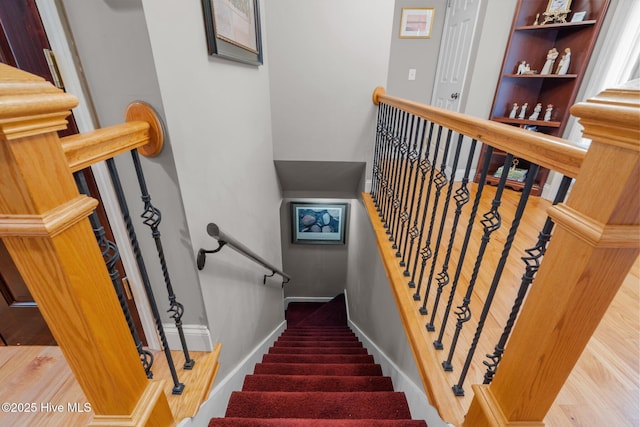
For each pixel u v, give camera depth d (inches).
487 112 123.4
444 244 80.4
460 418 38.2
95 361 25.0
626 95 17.2
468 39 117.9
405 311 55.9
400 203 72.8
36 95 17.3
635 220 18.7
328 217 167.5
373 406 54.5
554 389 25.6
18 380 41.1
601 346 46.8
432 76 145.6
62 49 30.6
